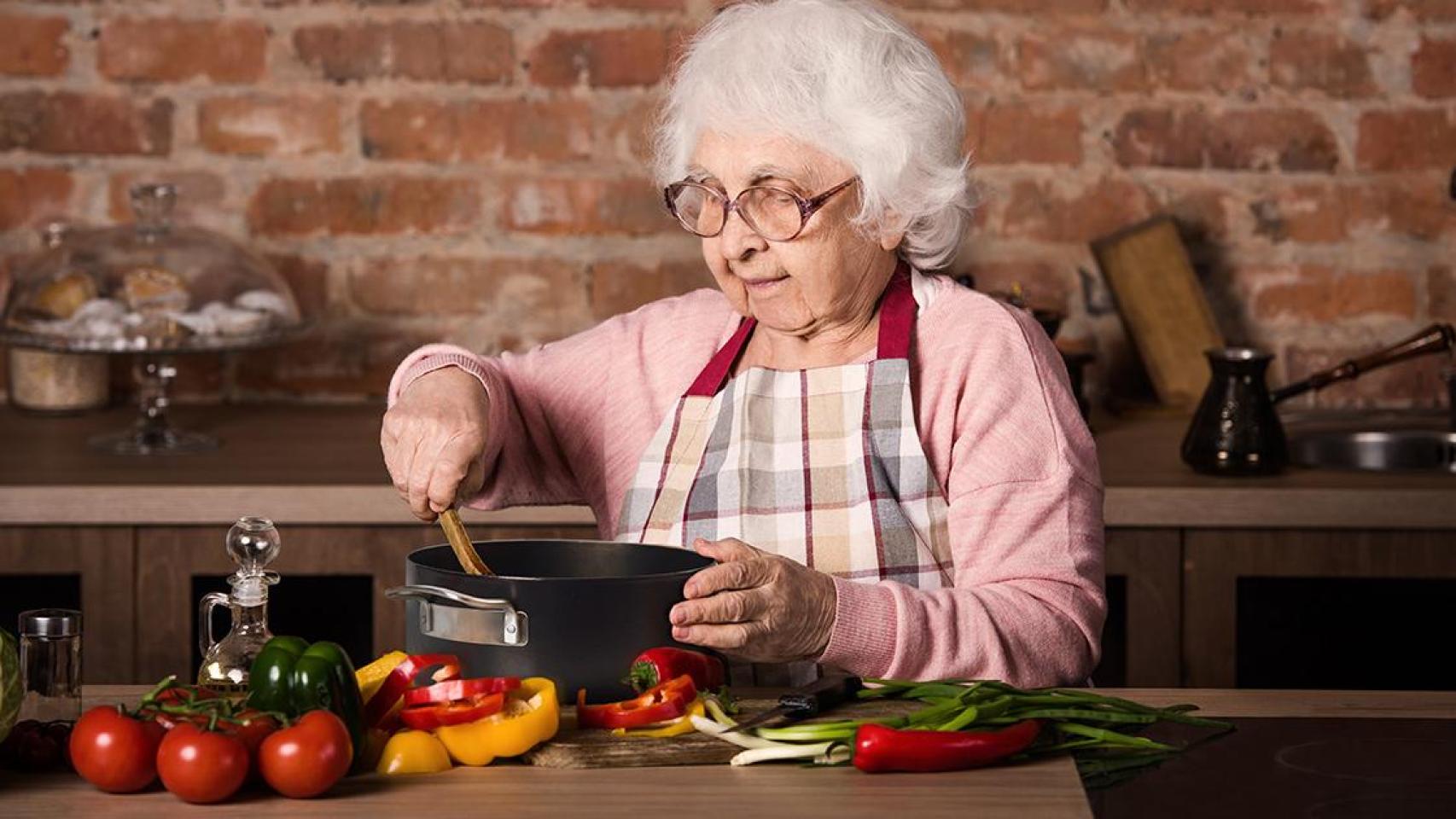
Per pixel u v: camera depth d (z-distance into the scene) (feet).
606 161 12.37
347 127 12.32
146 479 9.89
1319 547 9.82
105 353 10.64
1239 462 10.04
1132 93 12.28
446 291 12.44
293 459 10.50
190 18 12.21
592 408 7.43
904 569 6.74
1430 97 12.25
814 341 7.04
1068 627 6.29
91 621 9.86
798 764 5.16
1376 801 4.98
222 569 9.86
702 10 12.24
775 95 6.39
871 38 6.53
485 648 5.45
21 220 12.32
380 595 9.96
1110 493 9.80
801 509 6.82
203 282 10.98
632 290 12.44
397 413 6.65
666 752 5.15
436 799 4.82
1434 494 9.72
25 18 12.17
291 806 4.76
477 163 12.35
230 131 12.30
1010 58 12.26
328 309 12.44
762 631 5.63
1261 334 12.46
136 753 4.80
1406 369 12.41
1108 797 5.03
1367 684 11.47
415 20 12.24
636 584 5.46
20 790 4.89
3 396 12.44
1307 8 12.21
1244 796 5.03
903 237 6.88
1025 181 12.35
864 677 5.90
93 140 12.28
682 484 7.01
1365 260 12.37
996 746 5.15
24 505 9.72
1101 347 12.44
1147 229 12.00
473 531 9.90
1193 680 9.93
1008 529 6.55
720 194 6.58
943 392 6.85
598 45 12.26
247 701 5.03
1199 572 9.86
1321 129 12.29
